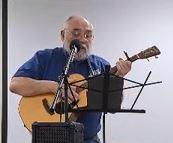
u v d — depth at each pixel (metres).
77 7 3.20
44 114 2.98
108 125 3.06
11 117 3.09
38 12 3.21
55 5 3.20
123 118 3.06
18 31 3.20
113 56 3.12
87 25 3.16
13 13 3.22
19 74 3.13
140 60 3.08
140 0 3.17
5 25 3.21
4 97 3.12
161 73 3.07
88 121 3.03
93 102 2.30
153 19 3.15
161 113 3.04
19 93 3.09
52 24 3.19
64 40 3.16
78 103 2.79
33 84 3.09
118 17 3.17
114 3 3.18
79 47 3.00
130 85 3.05
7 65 3.17
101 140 3.04
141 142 3.05
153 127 3.04
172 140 3.03
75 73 3.08
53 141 1.98
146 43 3.12
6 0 3.23
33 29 3.20
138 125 3.05
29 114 3.03
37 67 3.14
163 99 3.05
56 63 3.14
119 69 3.07
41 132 2.00
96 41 3.14
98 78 2.28
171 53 3.09
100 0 3.19
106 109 2.27
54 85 3.05
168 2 3.16
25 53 3.18
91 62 3.11
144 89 3.05
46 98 3.03
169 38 3.12
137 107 3.05
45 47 3.18
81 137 2.04
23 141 3.05
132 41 3.13
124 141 3.05
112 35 3.15
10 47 3.19
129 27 3.15
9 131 3.08
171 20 3.14
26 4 3.22
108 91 2.27
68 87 2.54
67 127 1.96
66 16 3.19
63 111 2.54
